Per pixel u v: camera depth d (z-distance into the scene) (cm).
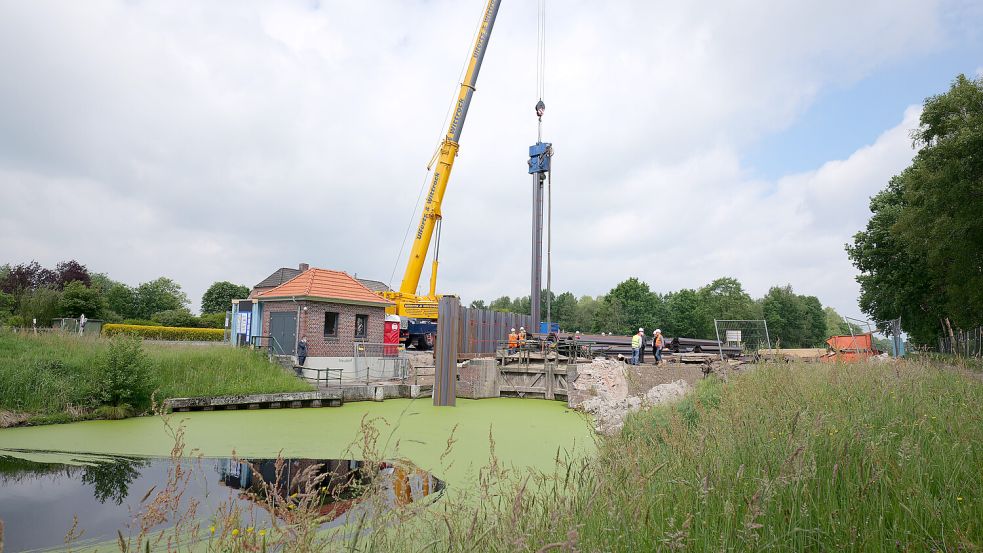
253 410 1783
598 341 3066
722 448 493
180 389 1797
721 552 313
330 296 2527
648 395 1647
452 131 3234
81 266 5988
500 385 2373
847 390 759
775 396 702
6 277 5428
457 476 868
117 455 1162
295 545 351
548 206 2972
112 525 720
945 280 2825
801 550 325
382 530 397
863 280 4075
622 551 338
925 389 777
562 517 383
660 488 432
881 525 328
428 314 3153
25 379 1609
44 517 760
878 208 3900
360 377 2458
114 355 1667
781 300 8969
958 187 2356
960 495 375
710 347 2620
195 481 916
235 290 10156
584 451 1030
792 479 371
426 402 2123
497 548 359
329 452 1185
